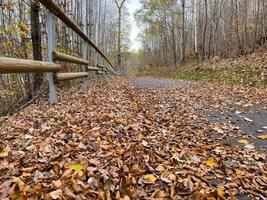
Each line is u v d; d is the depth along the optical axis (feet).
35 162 7.18
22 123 10.37
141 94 22.95
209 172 8.14
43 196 5.72
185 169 8.05
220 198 6.75
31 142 8.45
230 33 76.79
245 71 43.93
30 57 24.26
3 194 5.65
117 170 7.23
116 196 6.30
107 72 49.34
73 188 6.13
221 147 10.40
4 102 17.33
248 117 16.02
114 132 10.29
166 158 8.70
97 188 6.40
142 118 13.15
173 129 12.23
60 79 13.48
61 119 11.23
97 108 14.23
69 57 14.73
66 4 38.93
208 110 17.90
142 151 8.78
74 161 7.41
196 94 25.81
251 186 7.47
